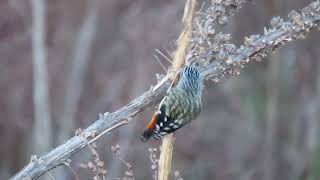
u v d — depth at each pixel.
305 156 18.83
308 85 19.08
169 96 6.80
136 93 17.31
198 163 19.27
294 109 19.12
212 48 6.77
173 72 6.84
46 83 17.20
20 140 18.20
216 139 19.45
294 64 18.97
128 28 17.94
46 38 18.03
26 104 18.31
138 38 17.69
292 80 19.11
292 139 19.03
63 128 17.83
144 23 17.70
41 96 17.09
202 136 19.48
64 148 6.69
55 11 18.22
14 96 18.20
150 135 6.95
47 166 6.69
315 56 18.88
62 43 18.36
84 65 18.20
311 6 6.78
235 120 19.56
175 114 6.78
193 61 6.81
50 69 18.27
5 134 18.11
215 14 6.68
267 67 19.06
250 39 6.80
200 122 19.53
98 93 18.11
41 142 16.97
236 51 6.78
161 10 17.47
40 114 17.08
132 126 16.34
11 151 18.09
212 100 19.75
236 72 6.82
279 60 18.88
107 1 18.16
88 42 18.20
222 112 20.03
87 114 18.03
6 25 17.89
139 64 17.53
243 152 19.39
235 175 19.22
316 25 6.77
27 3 17.78
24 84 18.31
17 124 18.14
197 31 6.71
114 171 16.05
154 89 6.85
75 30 18.36
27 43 18.03
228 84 19.52
